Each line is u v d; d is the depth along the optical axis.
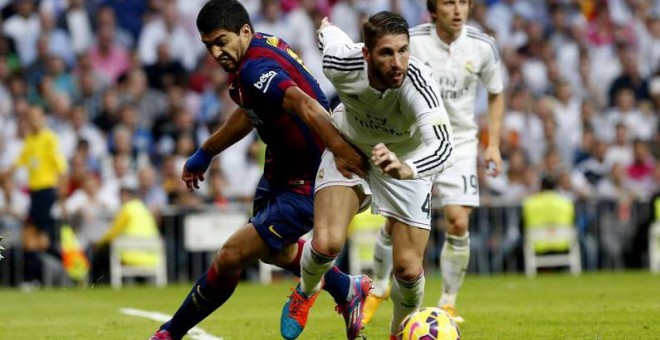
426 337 9.55
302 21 33.34
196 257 26.36
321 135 9.72
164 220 26.25
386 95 9.47
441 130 9.31
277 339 12.41
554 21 36.56
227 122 11.27
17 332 13.98
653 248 28.09
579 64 35.44
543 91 34.09
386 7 34.91
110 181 27.78
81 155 26.92
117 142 27.83
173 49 32.91
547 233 27.19
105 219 26.23
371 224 25.83
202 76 31.75
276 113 10.24
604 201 28.20
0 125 29.62
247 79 9.98
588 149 30.77
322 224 10.00
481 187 27.86
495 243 27.47
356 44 9.81
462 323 13.84
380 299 13.91
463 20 13.88
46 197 25.31
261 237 10.38
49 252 25.55
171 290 23.16
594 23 37.19
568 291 20.14
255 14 33.97
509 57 33.66
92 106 30.97
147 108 30.27
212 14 10.05
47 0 32.88
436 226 26.94
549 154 29.20
